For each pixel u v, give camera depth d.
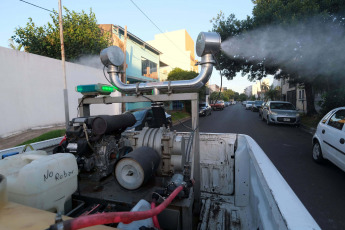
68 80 10.52
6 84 7.88
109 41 14.87
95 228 0.90
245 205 2.45
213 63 2.05
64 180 1.45
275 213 1.03
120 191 1.75
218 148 2.85
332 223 2.72
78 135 1.90
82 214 1.47
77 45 12.18
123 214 0.87
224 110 32.16
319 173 4.39
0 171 1.36
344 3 9.84
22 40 11.80
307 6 10.23
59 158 1.44
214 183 2.87
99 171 1.97
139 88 2.21
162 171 2.02
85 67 11.56
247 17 13.02
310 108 14.75
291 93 24.67
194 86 2.10
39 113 9.13
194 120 2.13
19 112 8.34
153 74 23.17
